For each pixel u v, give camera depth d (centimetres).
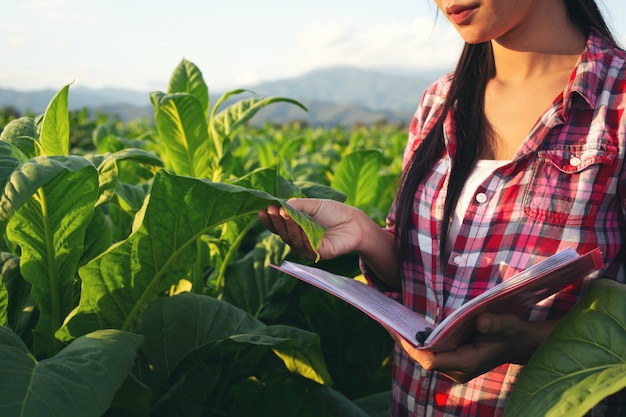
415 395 171
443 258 162
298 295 254
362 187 364
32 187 135
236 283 251
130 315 185
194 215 170
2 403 120
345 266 246
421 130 187
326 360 272
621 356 127
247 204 167
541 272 123
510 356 146
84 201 169
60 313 183
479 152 162
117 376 138
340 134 1164
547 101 155
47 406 123
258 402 199
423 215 170
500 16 143
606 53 149
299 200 175
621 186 144
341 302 266
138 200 269
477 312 131
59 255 176
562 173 146
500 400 157
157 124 234
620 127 143
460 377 148
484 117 164
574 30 158
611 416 149
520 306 142
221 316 201
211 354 182
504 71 163
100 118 1088
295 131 1406
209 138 256
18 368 131
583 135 146
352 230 178
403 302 181
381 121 3412
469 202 157
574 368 129
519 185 151
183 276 186
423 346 134
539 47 157
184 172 247
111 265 172
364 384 271
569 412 116
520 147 149
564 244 146
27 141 199
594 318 133
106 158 208
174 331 192
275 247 257
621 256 151
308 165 454
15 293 197
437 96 183
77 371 135
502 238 152
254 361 208
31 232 170
